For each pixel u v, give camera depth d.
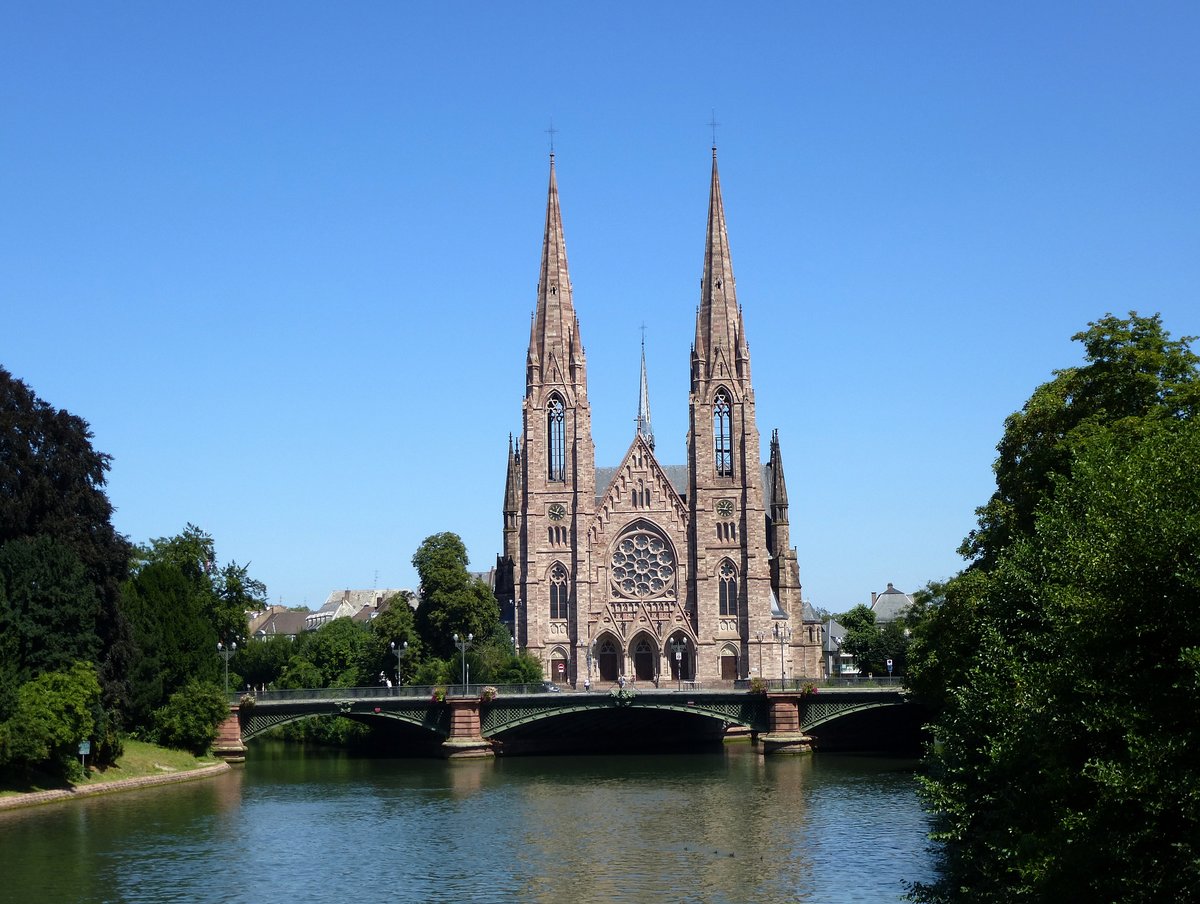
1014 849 49.59
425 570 184.50
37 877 76.75
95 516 113.19
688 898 70.44
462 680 167.75
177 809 102.62
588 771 132.12
